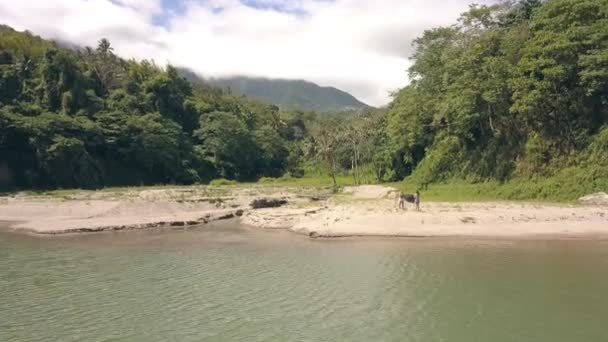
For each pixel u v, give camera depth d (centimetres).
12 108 9006
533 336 1730
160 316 2014
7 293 2366
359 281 2469
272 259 3038
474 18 6312
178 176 10931
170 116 12306
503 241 3378
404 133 7588
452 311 1994
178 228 4544
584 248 3102
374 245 3381
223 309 2089
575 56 4959
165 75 12862
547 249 3095
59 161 8662
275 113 18238
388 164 9462
